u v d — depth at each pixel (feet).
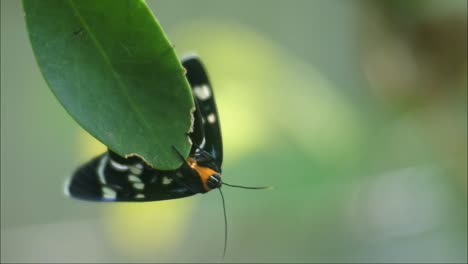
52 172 1.95
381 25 1.44
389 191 1.40
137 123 1.04
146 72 1.04
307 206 1.37
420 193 1.41
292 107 1.37
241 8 2.08
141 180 1.12
